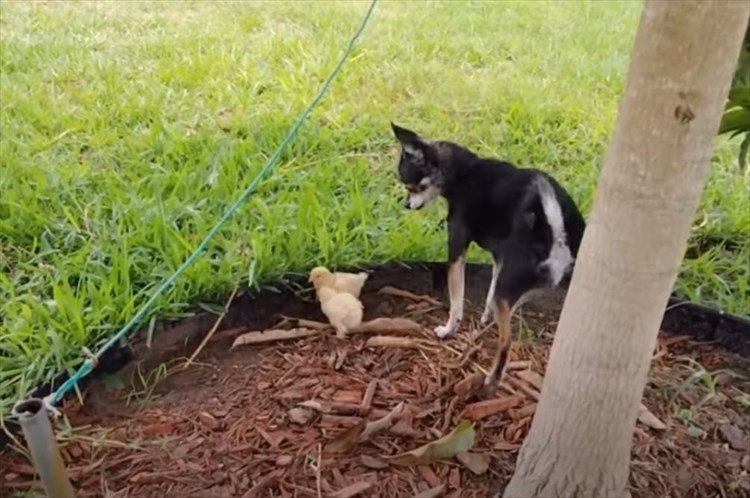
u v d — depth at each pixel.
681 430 1.37
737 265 1.75
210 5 3.36
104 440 1.32
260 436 1.33
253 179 1.98
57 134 2.20
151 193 1.92
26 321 1.49
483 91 2.60
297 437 1.33
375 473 1.27
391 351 1.51
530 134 2.32
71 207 1.86
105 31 2.98
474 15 3.39
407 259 1.72
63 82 2.51
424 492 1.24
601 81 2.73
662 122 0.93
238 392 1.43
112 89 2.45
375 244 1.76
